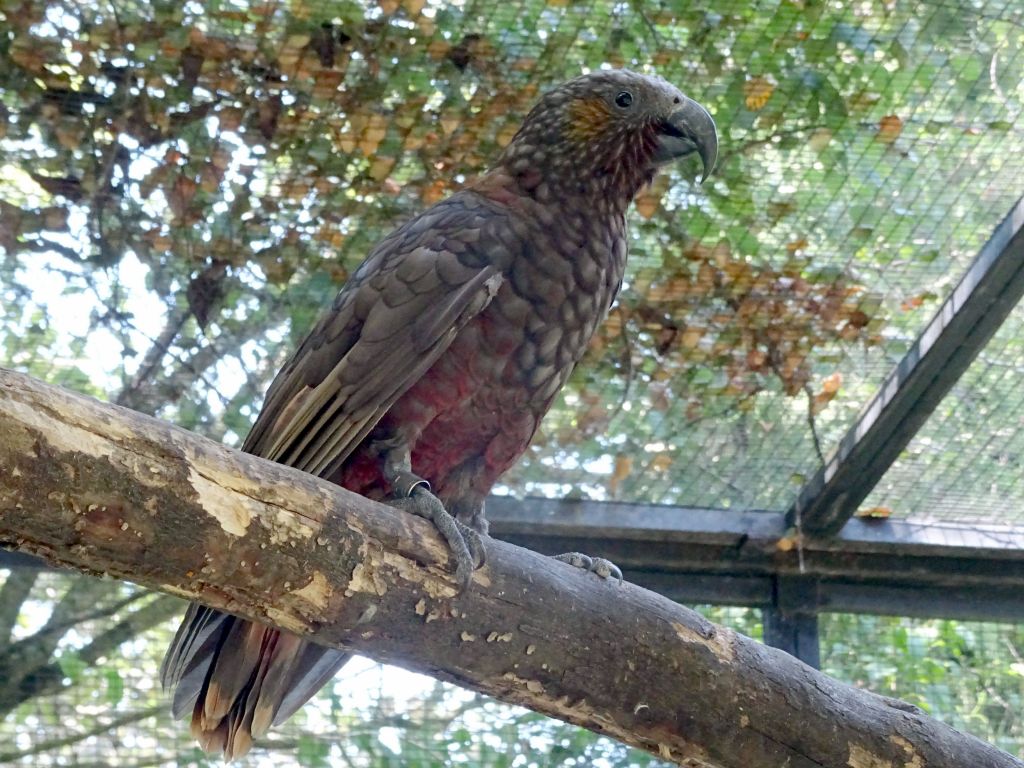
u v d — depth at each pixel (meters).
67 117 5.25
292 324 5.74
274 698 3.69
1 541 2.48
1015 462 5.80
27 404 2.39
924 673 5.97
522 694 3.33
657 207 5.47
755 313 5.67
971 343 5.28
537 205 4.05
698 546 6.02
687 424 5.90
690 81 5.27
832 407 5.78
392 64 5.18
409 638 3.08
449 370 3.79
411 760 6.02
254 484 2.72
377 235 5.61
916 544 5.98
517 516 5.86
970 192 5.26
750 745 3.48
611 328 5.72
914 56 5.11
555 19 5.12
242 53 5.12
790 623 5.97
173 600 6.07
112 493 2.49
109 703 5.91
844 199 5.42
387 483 3.76
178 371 5.80
